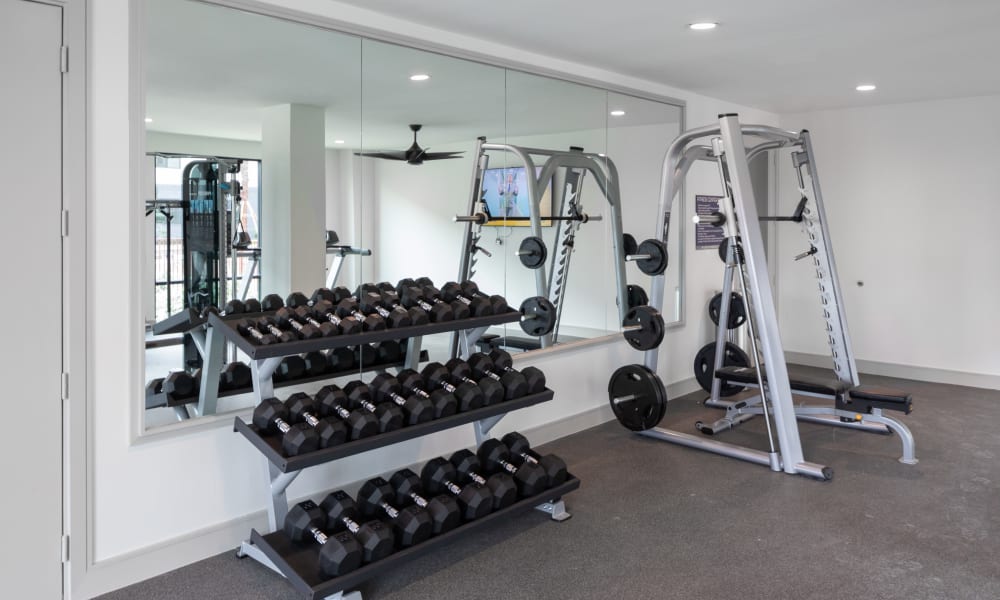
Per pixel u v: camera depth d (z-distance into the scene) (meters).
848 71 4.02
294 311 2.47
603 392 4.20
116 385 2.21
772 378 3.32
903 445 3.47
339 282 2.91
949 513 2.85
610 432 4.00
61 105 2.06
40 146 2.03
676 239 4.70
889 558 2.46
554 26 3.08
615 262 4.27
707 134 3.58
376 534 2.19
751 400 4.05
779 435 3.33
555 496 2.75
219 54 2.43
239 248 2.54
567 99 3.83
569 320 3.99
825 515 2.84
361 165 2.95
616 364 4.28
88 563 2.19
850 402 3.56
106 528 2.22
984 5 2.81
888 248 5.29
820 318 5.66
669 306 4.69
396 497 2.51
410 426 2.46
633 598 2.21
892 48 3.49
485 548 2.57
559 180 3.85
